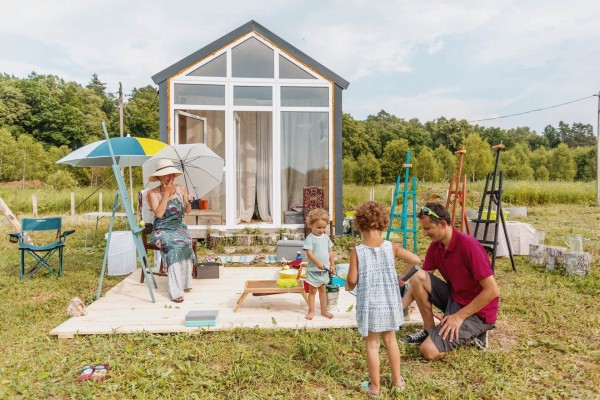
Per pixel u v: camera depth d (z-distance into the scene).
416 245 9.21
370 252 3.32
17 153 48.50
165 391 3.31
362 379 3.58
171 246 5.69
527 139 104.44
